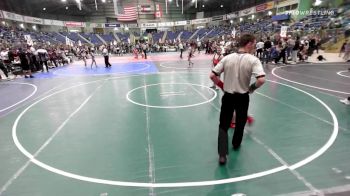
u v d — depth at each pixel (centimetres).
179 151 394
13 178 332
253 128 475
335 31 2098
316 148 385
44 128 522
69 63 2219
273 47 1558
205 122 521
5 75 1368
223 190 290
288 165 339
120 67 1697
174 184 306
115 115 592
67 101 748
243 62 316
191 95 765
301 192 281
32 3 3809
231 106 343
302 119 516
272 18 3509
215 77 337
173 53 3316
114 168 349
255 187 294
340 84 859
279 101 659
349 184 293
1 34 3031
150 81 1057
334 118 515
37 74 1432
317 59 1614
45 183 318
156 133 471
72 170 347
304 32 2430
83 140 451
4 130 519
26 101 771
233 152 381
